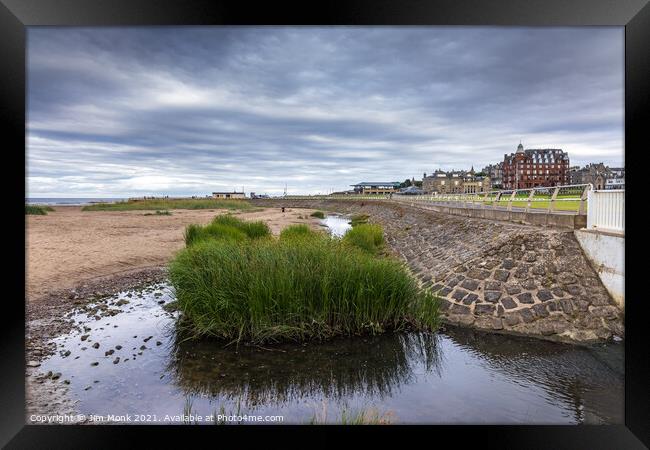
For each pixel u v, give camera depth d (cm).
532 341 866
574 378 692
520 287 1021
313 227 3581
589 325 877
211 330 827
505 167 12612
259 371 690
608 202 978
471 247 1412
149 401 582
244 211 6344
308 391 633
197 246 1140
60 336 822
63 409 548
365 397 618
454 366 738
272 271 860
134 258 1677
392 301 894
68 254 1673
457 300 1062
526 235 1184
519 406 594
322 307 852
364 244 1880
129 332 855
